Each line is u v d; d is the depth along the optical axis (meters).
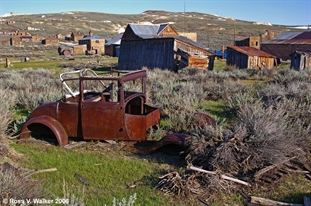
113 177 5.87
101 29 159.62
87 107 7.17
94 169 6.18
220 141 6.19
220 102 13.01
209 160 5.94
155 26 44.41
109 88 8.34
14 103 11.93
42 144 7.46
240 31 115.44
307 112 8.95
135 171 6.09
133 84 15.41
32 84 16.17
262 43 52.38
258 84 17.92
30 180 5.18
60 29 151.50
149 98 12.59
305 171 6.00
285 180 5.69
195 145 6.21
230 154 5.79
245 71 25.48
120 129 7.19
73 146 7.27
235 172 5.77
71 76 22.70
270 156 5.88
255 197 5.07
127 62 33.62
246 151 5.91
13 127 8.59
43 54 69.25
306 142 7.09
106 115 7.14
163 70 27.23
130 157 6.77
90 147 7.24
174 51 27.98
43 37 124.12
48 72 25.14
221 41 88.25
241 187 5.45
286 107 9.38
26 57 56.81
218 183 5.26
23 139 7.62
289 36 52.31
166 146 7.20
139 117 7.18
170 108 10.61
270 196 5.21
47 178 5.79
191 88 14.09
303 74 20.25
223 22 161.25
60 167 6.25
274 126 6.48
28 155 6.84
